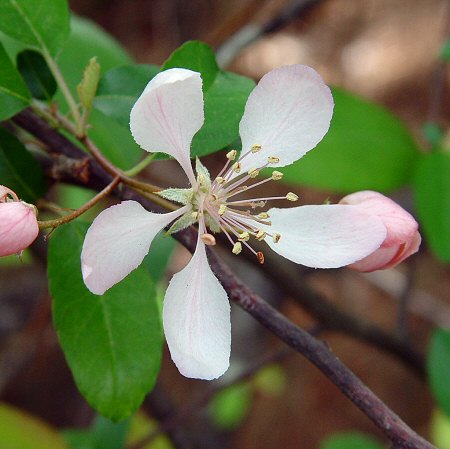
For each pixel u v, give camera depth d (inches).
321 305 8.6
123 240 6.0
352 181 8.6
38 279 15.7
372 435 16.9
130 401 6.6
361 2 20.4
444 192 8.5
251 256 8.1
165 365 16.4
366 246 6.2
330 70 19.8
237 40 10.6
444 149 8.7
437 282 17.3
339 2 20.4
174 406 10.5
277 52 19.6
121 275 5.9
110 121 8.2
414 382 17.2
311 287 8.5
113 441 8.4
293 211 6.5
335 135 8.6
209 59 6.7
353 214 6.4
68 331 6.6
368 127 8.6
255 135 6.5
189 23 19.1
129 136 8.2
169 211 6.6
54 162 6.7
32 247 9.5
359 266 6.4
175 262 15.6
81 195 10.4
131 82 6.8
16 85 6.7
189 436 12.8
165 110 6.1
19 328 14.7
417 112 18.9
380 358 17.4
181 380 16.2
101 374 6.6
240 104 6.6
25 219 5.9
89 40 8.7
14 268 15.8
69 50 8.6
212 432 14.5
